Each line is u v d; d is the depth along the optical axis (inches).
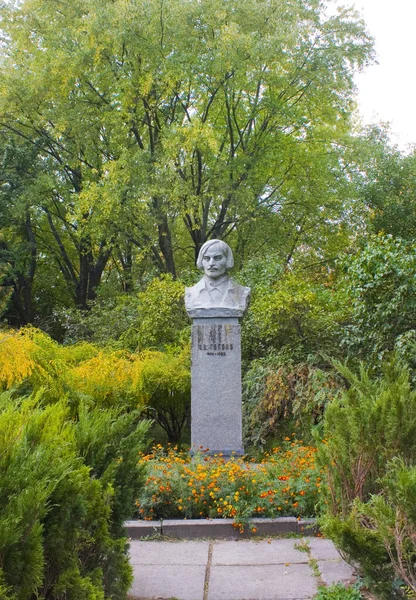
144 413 470.9
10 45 904.9
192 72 757.9
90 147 876.6
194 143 721.6
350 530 155.1
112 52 761.0
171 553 227.9
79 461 150.4
